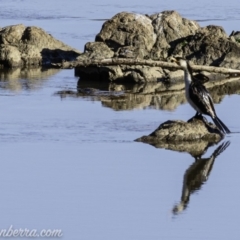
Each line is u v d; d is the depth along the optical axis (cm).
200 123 4456
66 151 4150
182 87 5903
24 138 4356
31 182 3688
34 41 6694
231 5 9669
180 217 3328
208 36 6494
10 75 6206
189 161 4047
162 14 6688
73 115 4850
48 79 6066
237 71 6166
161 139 4338
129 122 4706
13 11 9012
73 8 9344
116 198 3516
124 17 6581
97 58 5988
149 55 6400
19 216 3300
